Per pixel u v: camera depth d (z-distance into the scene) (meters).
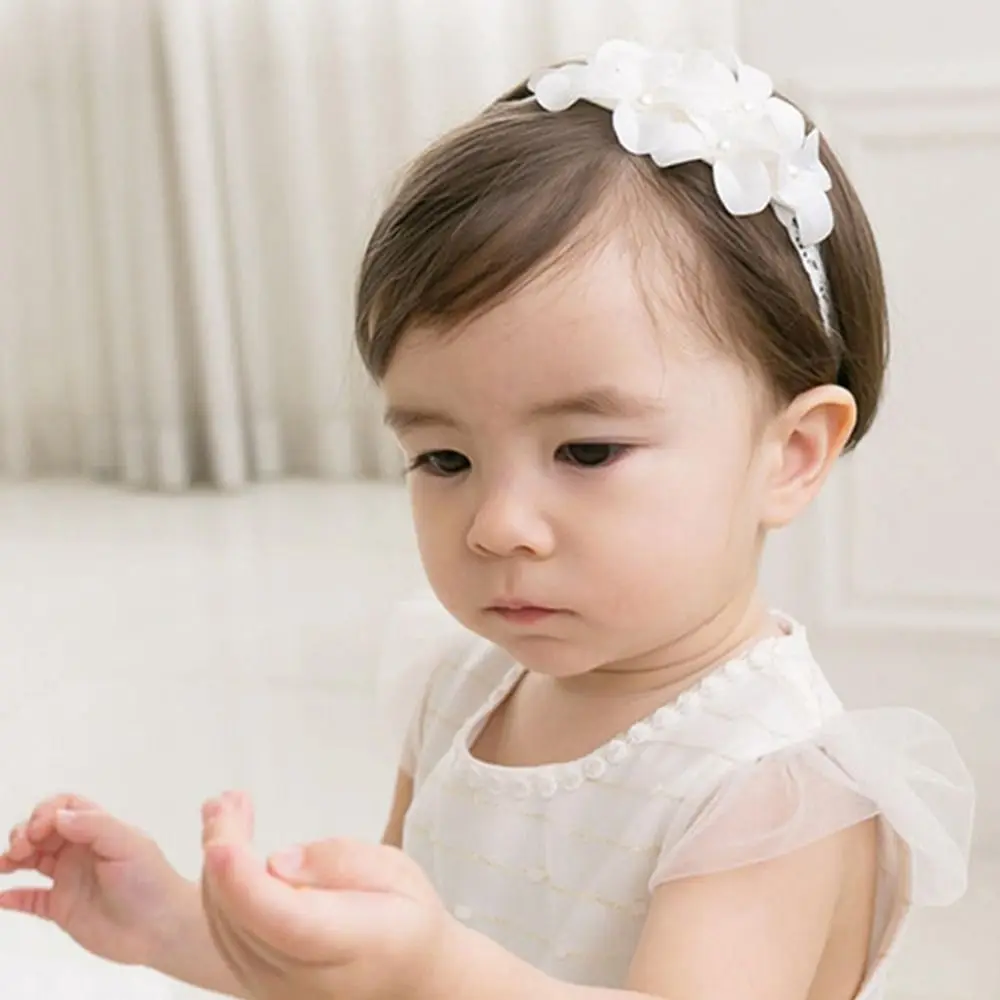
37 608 2.12
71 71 2.73
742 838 0.83
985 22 1.58
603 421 0.83
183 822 1.53
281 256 2.76
